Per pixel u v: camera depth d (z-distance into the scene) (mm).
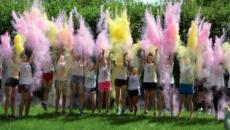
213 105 18453
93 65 17516
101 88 17625
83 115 17000
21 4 23469
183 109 19031
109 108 18359
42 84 18828
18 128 14789
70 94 17469
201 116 17891
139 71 17797
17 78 16797
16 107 18078
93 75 17516
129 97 18312
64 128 14828
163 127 15203
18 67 16781
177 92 19500
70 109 17438
